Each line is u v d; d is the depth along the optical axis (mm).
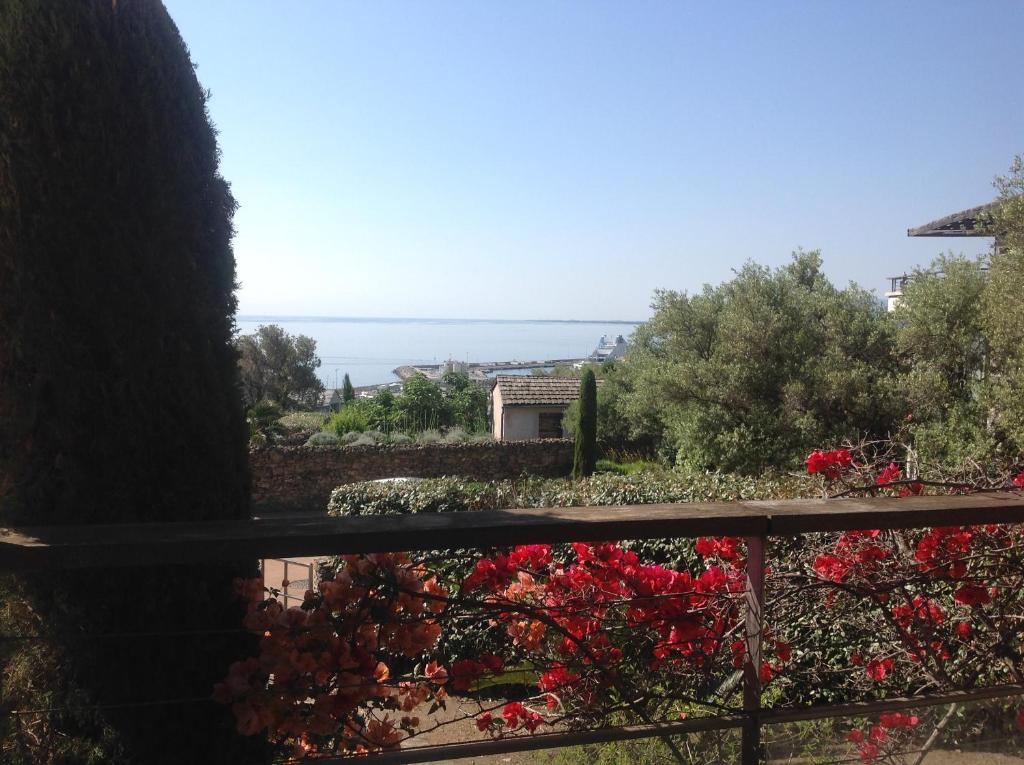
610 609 1881
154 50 1692
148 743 1555
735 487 5535
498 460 18047
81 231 1561
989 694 1826
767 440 11641
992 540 2213
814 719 1674
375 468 16812
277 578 6824
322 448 16422
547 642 1861
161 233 1673
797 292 12781
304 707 1504
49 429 1547
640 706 1725
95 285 1570
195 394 1701
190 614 1589
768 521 1509
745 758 1628
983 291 9750
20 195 1536
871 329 12320
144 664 1551
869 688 2164
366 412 22703
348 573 1577
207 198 1834
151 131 1663
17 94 1529
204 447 1709
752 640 1603
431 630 1609
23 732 1459
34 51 1537
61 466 1543
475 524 1337
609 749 1717
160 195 1673
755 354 12250
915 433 9023
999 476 2666
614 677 1769
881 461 3145
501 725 1828
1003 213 8922
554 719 1811
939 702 1775
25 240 1538
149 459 1621
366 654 1534
